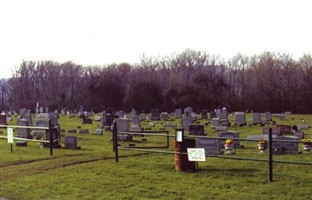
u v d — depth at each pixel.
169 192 10.24
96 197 10.12
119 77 84.56
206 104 73.88
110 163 15.06
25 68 101.00
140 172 13.02
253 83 78.62
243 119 43.50
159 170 13.24
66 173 13.54
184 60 93.06
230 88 80.25
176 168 13.07
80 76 95.50
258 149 19.72
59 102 91.31
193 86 73.75
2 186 12.08
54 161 16.56
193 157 12.37
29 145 23.72
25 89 100.56
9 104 98.62
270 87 75.56
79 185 11.58
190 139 13.03
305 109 73.06
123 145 24.28
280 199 9.15
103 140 28.30
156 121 48.75
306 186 10.30
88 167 14.41
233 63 90.69
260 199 9.21
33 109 89.50
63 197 10.33
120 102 82.12
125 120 30.33
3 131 36.72
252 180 11.16
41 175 13.50
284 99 74.50
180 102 73.25
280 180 11.05
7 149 21.53
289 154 17.56
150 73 88.81
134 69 91.88
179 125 41.47
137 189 10.73
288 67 77.50
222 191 10.09
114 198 9.92
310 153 17.92
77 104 90.00
